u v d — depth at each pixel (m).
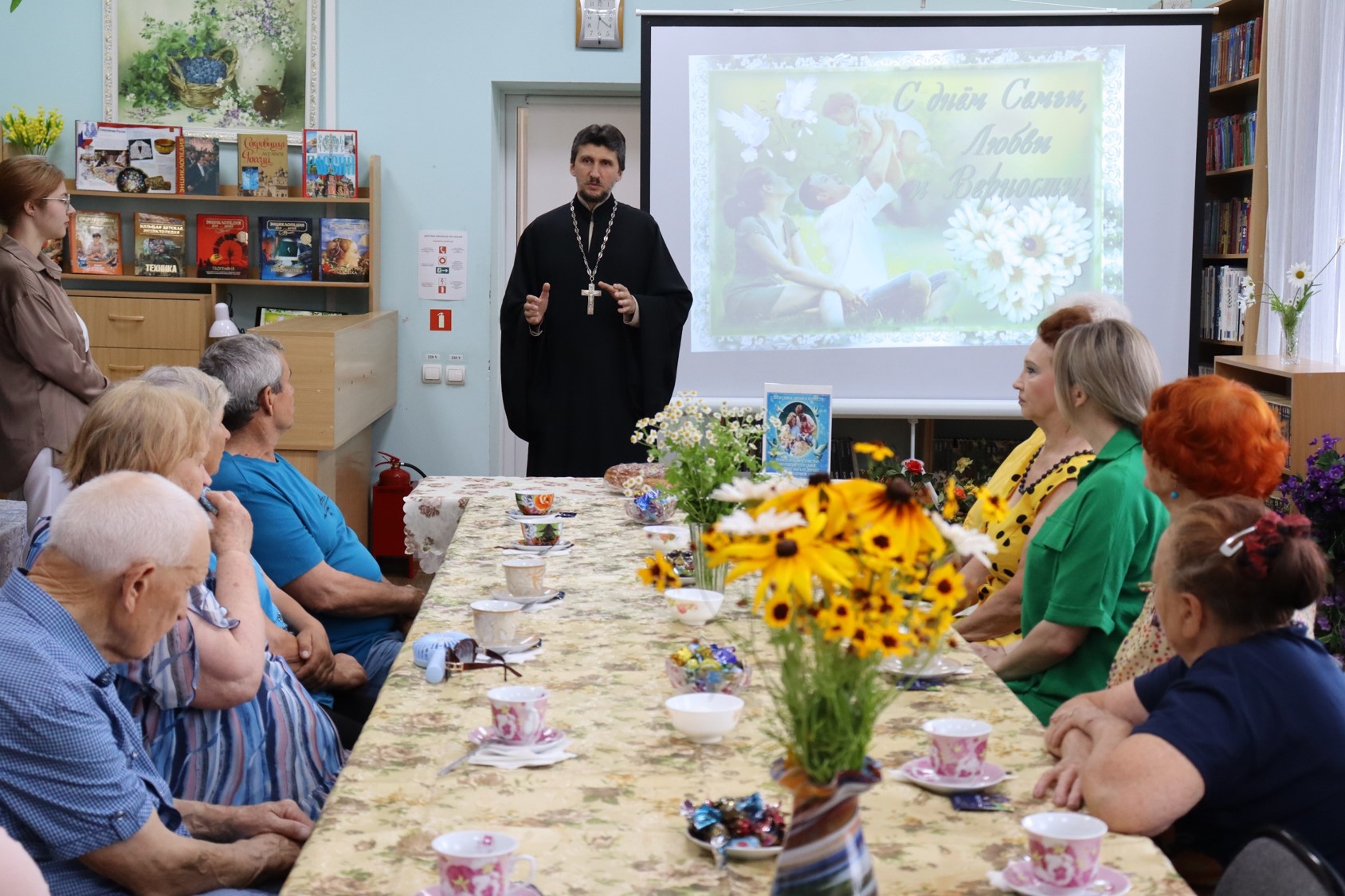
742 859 1.19
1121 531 2.07
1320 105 4.66
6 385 3.91
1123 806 1.29
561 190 6.18
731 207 5.37
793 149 5.34
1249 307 5.10
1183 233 5.32
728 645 1.89
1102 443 2.20
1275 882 1.11
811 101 5.32
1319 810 1.37
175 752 1.80
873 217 5.38
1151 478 1.81
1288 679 1.38
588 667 1.81
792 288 5.40
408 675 1.77
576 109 6.12
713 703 1.53
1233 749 1.33
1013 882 1.15
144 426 1.83
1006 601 2.44
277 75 5.73
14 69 5.68
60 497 3.88
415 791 1.36
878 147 5.34
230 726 1.85
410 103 5.83
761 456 3.31
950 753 1.38
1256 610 1.40
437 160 5.87
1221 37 5.52
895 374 5.44
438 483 3.53
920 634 1.01
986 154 5.34
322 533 2.77
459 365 5.97
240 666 1.80
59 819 1.43
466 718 1.59
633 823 1.28
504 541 2.68
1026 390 2.55
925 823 1.30
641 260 4.59
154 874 1.50
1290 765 1.36
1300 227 4.75
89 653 1.50
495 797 1.34
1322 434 4.25
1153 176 5.30
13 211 3.86
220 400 2.17
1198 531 1.45
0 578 3.40
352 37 5.78
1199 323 5.41
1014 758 1.48
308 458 4.73
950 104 5.32
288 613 2.50
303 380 4.68
